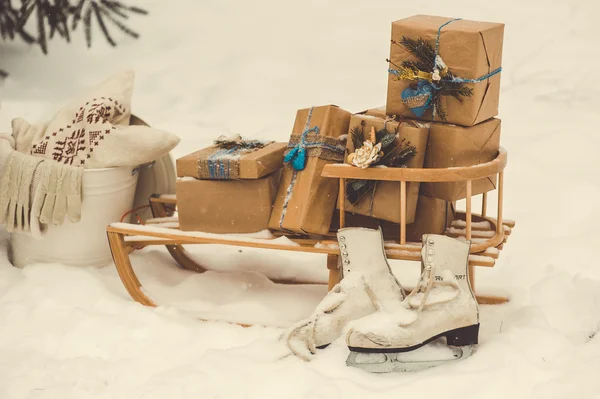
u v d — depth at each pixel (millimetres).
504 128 6691
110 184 4273
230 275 4375
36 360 3430
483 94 3570
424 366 3309
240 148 4004
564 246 4641
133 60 8453
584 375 3145
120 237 3990
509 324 3717
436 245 3447
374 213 3670
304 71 8266
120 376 3287
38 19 6730
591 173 5789
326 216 3762
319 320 3438
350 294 3475
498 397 3055
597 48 8195
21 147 4383
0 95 7578
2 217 4176
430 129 3615
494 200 5434
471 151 3609
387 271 3539
